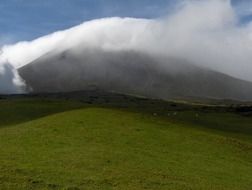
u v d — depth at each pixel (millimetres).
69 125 63656
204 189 38562
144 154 51281
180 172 44406
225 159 55812
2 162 40344
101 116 71688
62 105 106312
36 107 99750
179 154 54219
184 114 144375
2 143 51719
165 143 59344
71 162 42969
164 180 39844
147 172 42219
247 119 132625
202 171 46719
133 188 35844
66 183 35094
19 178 34938
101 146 52844
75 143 53375
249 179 46469
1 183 33312
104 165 43125
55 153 46781
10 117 88312
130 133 62156
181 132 68938
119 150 51562
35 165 40344
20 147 49344
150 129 66562
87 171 39938
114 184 36469
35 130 60219
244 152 63531
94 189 34219
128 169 42531
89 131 60750
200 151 58000
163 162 48344
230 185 42000
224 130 96375
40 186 33531
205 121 116500
